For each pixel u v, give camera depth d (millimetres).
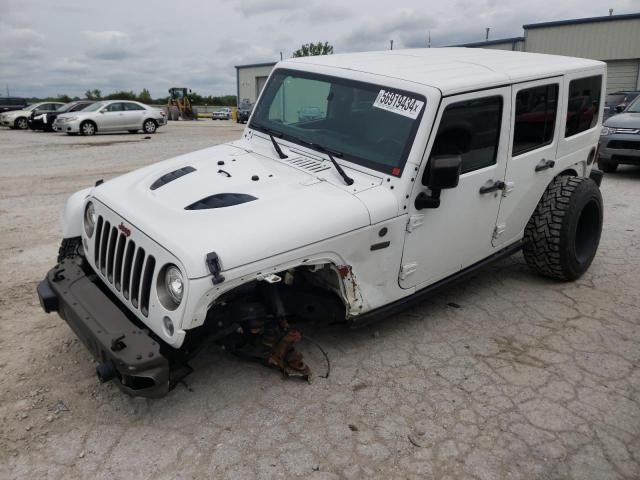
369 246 3344
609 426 3104
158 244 2812
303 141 3973
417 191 3469
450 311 4449
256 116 4484
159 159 12969
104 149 15195
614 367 3691
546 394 3383
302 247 2984
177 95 41500
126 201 3320
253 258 2791
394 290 3658
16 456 2756
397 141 3484
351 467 2754
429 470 2752
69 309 3045
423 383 3461
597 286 4984
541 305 4586
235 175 3527
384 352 3801
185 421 3045
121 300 3182
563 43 27766
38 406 3129
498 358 3768
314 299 3420
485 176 3959
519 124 4184
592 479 2725
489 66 4105
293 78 4289
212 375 3463
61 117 21094
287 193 3275
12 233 6348
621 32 25906
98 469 2689
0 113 28750
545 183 4734
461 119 3633
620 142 9703
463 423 3100
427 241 3707
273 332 3287
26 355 3639
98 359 2842
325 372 3541
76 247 3893
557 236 4652
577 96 4863
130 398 3211
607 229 6676
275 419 3082
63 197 8422
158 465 2723
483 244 4270
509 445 2938
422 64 4055
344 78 3902
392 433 3002
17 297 4539
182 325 2678
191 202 3129
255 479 2654
